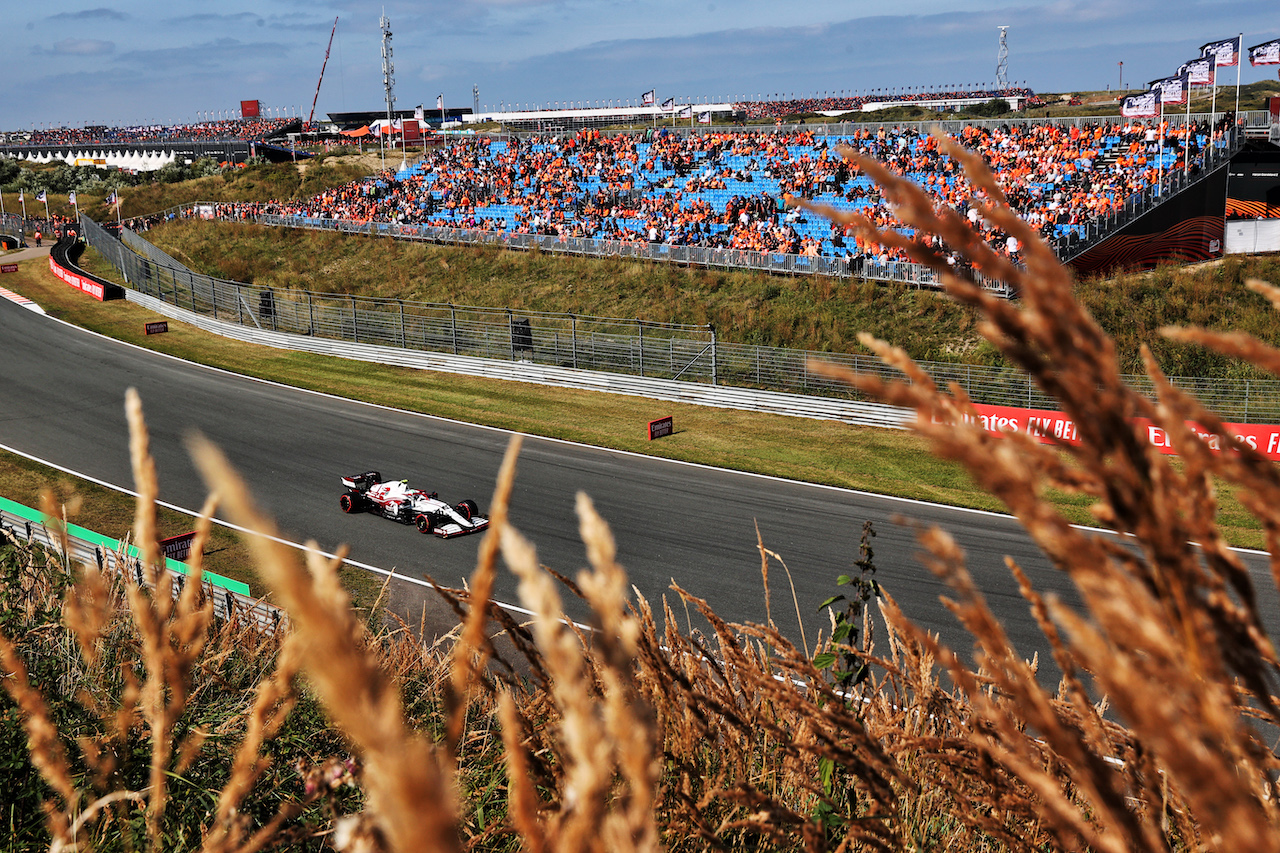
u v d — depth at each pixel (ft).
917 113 345.92
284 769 9.23
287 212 192.44
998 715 2.75
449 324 128.16
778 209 148.15
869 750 5.37
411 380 112.06
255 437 89.66
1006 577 55.31
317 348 125.90
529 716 5.50
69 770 8.67
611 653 1.72
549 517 68.69
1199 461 2.17
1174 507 2.08
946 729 6.54
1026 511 1.90
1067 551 1.92
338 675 1.22
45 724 3.35
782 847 6.88
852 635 8.80
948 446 1.92
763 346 103.76
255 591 39.11
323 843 7.89
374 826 2.37
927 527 2.51
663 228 152.25
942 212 2.14
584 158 193.67
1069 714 4.50
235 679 12.65
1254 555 53.06
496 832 7.18
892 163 153.79
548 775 4.93
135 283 157.38
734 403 96.78
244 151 377.71
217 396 104.68
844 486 74.08
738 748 7.18
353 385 109.81
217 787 8.71
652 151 189.57
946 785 4.80
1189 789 1.54
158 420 94.84
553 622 1.73
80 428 91.56
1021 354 2.10
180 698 3.02
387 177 210.59
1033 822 4.74
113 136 521.24
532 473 79.30
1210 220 114.52
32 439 87.51
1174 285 107.04
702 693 6.92
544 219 167.84
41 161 415.44
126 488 74.49
